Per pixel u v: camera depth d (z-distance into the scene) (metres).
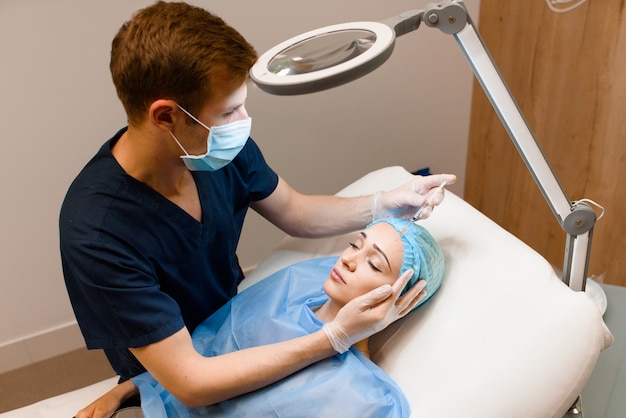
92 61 1.61
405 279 0.99
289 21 1.77
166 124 0.90
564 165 1.81
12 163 1.67
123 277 0.95
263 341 1.11
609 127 1.62
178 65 0.82
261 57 0.89
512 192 2.10
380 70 1.96
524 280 1.04
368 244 1.10
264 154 1.97
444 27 0.84
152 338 0.96
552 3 1.67
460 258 1.15
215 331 1.20
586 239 0.95
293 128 1.95
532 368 0.94
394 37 0.81
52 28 1.53
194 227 1.08
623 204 1.66
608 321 1.30
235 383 0.96
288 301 1.19
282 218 1.32
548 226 1.97
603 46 1.56
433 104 2.12
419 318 1.10
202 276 1.17
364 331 0.98
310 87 0.78
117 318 0.96
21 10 1.48
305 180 2.09
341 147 2.06
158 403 1.08
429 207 1.12
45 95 1.61
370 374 1.01
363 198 1.28
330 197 1.32
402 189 1.20
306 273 1.25
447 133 2.21
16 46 1.52
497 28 1.93
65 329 2.03
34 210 1.77
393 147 2.16
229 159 0.99
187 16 0.85
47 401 1.30
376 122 2.06
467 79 2.11
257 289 1.23
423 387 0.99
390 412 0.97
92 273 0.94
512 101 0.86
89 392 1.31
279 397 0.99
